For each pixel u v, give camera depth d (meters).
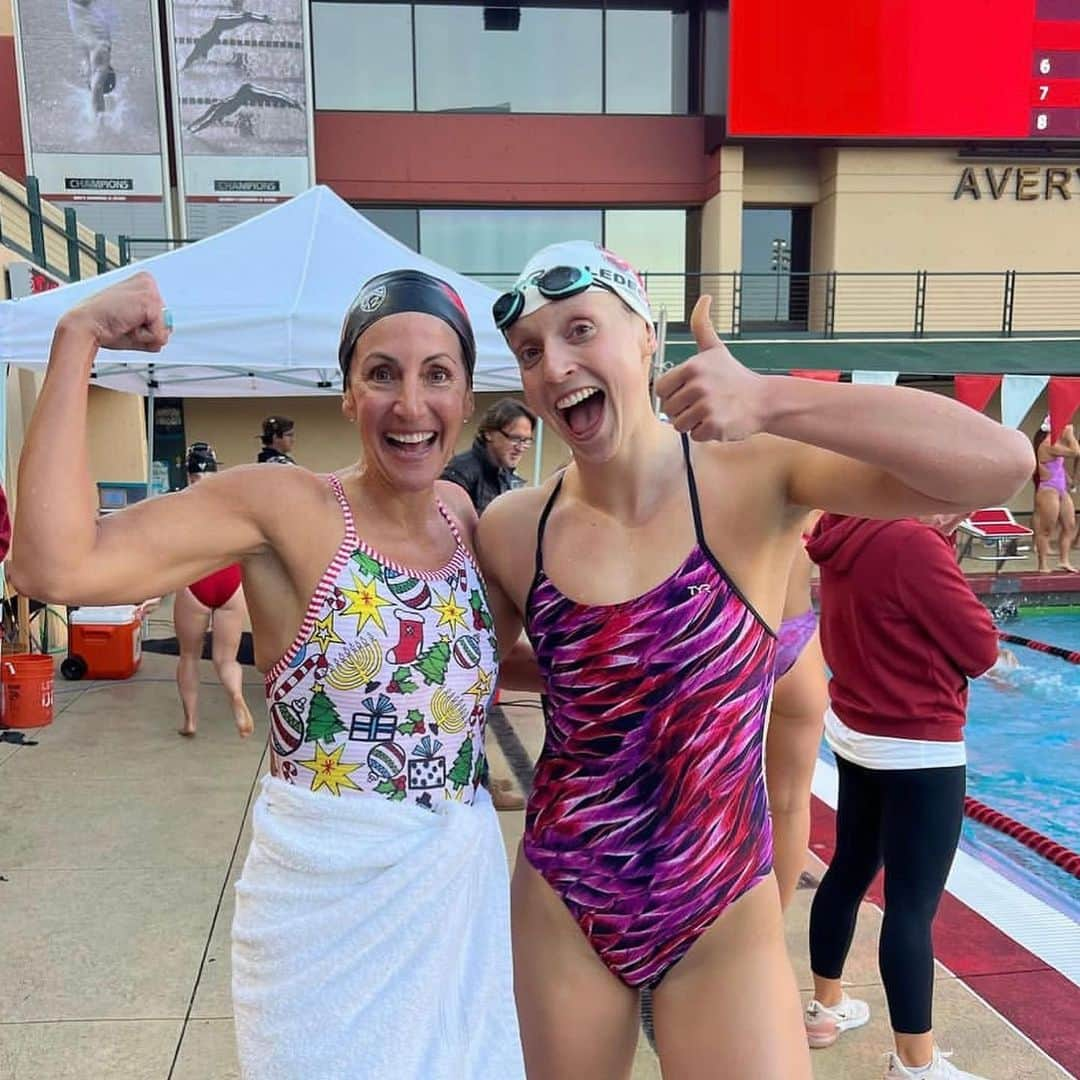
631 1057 1.73
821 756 5.79
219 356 5.23
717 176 15.43
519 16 15.34
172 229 13.94
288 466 1.53
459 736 1.52
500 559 1.68
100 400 11.01
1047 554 12.23
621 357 1.48
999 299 16.02
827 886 2.69
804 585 2.24
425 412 1.43
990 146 15.54
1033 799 5.69
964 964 3.13
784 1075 1.54
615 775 1.57
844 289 15.77
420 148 15.27
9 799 4.46
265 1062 1.40
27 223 8.95
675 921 1.58
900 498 1.35
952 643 2.30
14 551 1.30
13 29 13.32
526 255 15.98
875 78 14.96
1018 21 15.02
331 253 5.74
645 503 1.56
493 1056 1.47
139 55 13.52
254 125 13.87
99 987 2.88
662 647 1.52
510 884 1.77
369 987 1.38
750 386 1.22
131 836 4.02
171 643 8.41
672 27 15.67
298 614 1.46
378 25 15.05
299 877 1.43
